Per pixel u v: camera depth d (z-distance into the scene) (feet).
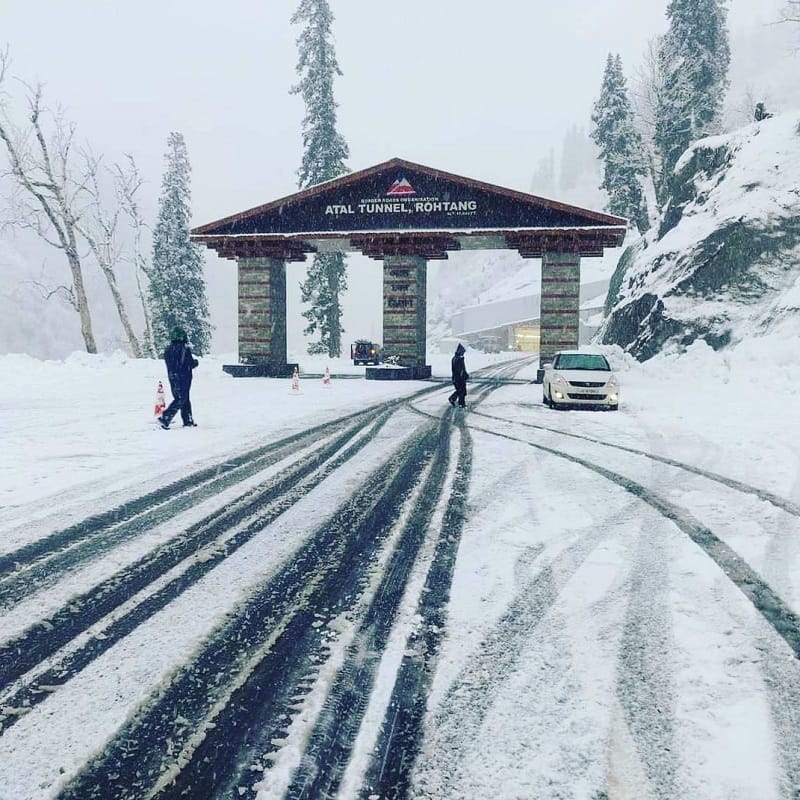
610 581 13.71
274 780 7.59
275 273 90.79
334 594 13.33
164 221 155.02
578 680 9.76
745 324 74.79
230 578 14.30
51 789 7.45
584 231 79.20
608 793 7.27
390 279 86.48
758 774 7.57
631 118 177.47
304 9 134.62
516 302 313.94
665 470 24.98
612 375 47.37
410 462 27.14
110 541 16.93
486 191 82.23
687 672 9.97
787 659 10.38
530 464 26.40
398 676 9.96
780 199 83.46
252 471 25.48
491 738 8.35
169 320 153.07
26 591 13.61
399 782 7.54
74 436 33.86
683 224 97.81
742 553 15.39
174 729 8.66
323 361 134.92
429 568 14.71
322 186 85.35
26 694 9.57
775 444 29.96
